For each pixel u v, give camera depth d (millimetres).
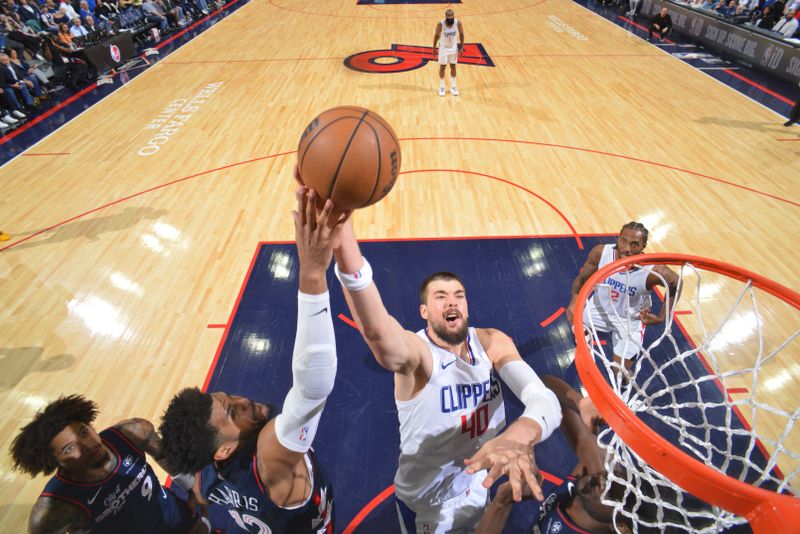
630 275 3270
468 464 1291
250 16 15125
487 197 5988
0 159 7219
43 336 4215
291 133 7629
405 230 5449
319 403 1289
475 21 13891
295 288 4719
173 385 3799
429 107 8461
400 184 6277
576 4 15844
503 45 11805
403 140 7355
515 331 4223
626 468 1559
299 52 11539
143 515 2273
